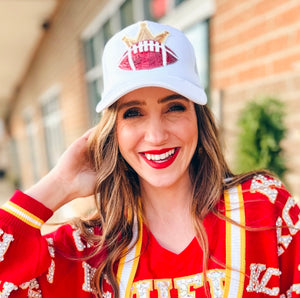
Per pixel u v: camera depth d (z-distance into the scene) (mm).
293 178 1807
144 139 1009
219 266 979
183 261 1006
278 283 989
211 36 2404
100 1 4047
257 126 1539
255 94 2006
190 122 1021
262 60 1960
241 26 2098
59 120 6609
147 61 961
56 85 6406
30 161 11383
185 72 992
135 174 1172
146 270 1007
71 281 1029
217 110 2289
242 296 946
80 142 1159
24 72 9859
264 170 1142
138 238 1053
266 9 1904
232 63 2205
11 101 14883
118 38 1022
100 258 1064
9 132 18109
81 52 4848
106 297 1021
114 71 996
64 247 1041
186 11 2664
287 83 1797
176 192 1108
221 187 1100
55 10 5516
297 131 1766
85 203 1600
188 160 1052
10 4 4902
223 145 1392
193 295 966
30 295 977
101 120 1090
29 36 6617
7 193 12070
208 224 1043
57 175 1107
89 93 4938
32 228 983
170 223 1107
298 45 1730
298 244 994
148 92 967
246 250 988
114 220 1080
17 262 935
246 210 1036
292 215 1021
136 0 3416
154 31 1001
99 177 1116
